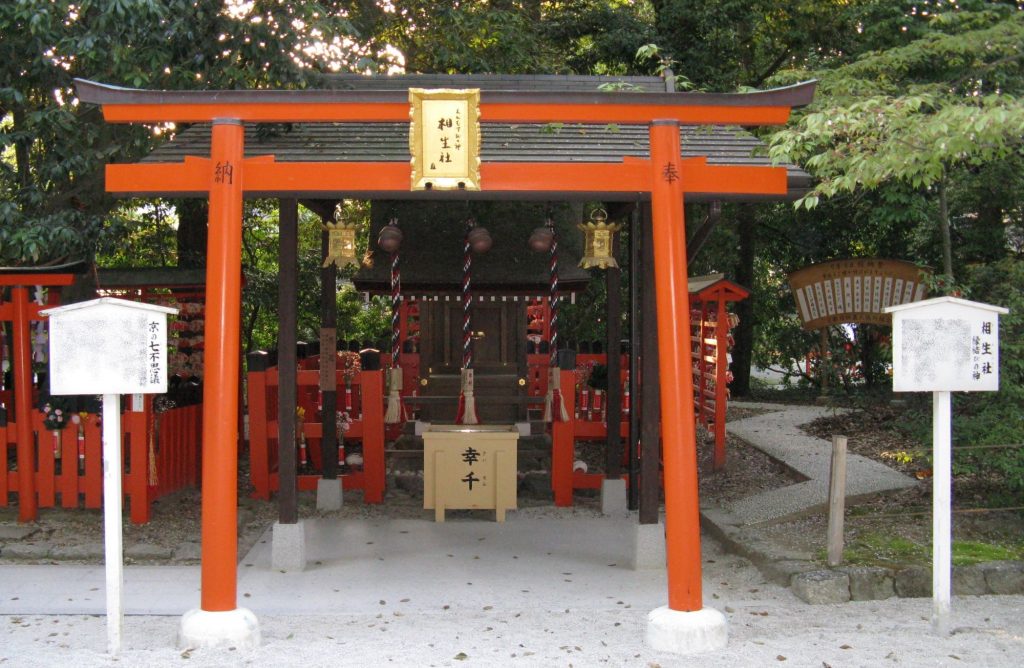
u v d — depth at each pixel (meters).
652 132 5.78
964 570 6.54
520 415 11.29
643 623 5.98
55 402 8.52
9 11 7.27
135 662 5.06
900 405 12.70
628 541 8.34
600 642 5.53
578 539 8.41
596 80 9.46
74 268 8.53
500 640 5.59
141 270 11.09
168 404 9.70
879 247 14.01
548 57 13.83
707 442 12.21
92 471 8.52
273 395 10.51
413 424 11.33
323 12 8.64
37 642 5.53
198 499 9.45
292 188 5.99
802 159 8.59
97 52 7.46
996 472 8.76
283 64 8.27
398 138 7.84
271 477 10.12
